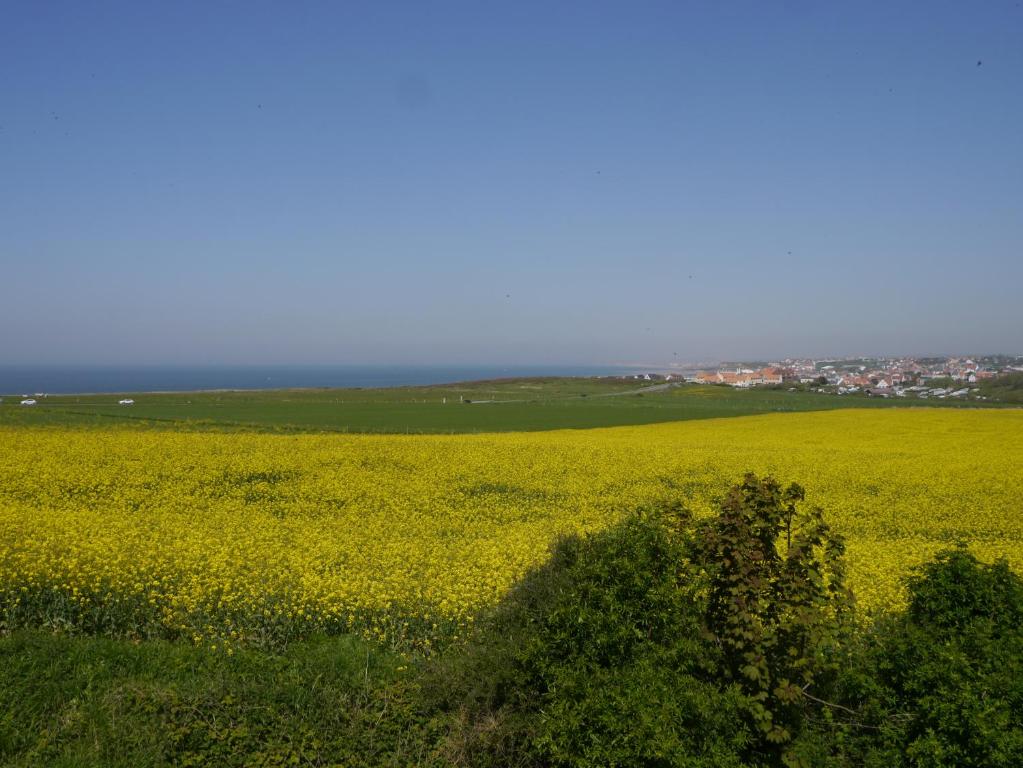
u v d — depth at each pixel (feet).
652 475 88.28
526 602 26.91
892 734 20.75
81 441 99.25
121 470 77.61
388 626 33.58
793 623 21.31
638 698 20.04
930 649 21.44
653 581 22.59
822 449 118.62
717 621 22.58
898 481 83.92
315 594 34.91
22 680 24.63
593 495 75.56
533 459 97.96
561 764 21.44
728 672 21.81
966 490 79.25
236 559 41.83
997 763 18.69
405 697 24.97
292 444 105.09
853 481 84.23
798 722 21.72
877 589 39.81
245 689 24.71
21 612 33.63
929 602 24.82
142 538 46.01
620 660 22.11
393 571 41.45
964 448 123.75
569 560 27.73
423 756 22.63
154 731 22.57
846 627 24.48
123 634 32.71
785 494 23.03
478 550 46.85
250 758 21.98
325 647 29.50
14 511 52.80
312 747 22.48
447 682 24.54
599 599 22.82
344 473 82.53
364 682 25.72
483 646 25.82
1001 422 171.73
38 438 101.65
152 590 35.24
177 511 61.00
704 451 112.16
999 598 23.86
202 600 34.27
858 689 22.54
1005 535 61.72
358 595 35.94
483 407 243.19
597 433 156.56
